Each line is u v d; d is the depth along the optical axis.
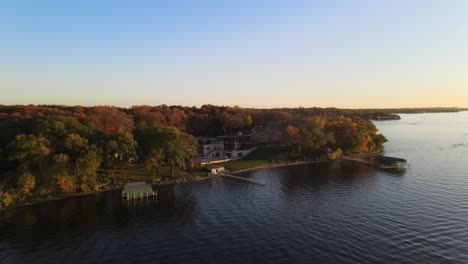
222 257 61.59
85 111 185.62
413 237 67.56
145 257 61.94
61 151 100.19
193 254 62.91
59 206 89.69
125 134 112.81
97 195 99.88
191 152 132.00
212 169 131.38
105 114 177.75
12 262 60.03
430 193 96.94
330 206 88.50
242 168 142.88
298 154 167.00
